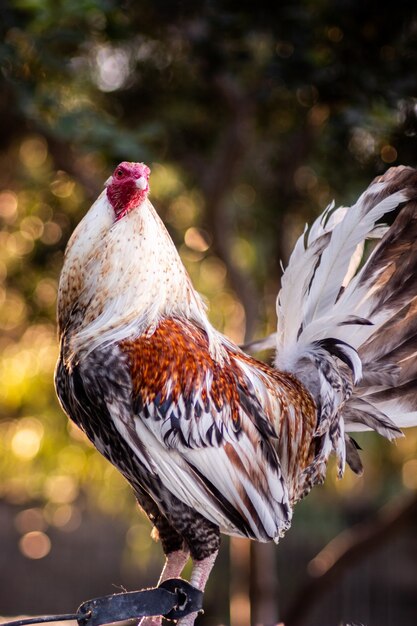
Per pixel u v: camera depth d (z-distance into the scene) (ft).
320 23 30.30
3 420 43.06
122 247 16.01
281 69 30.76
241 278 38.68
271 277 41.73
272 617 41.19
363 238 17.52
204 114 39.17
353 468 18.61
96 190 36.86
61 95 34.06
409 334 18.28
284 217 40.16
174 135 38.45
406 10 29.45
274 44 32.22
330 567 40.34
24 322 41.98
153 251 16.14
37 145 40.04
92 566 68.23
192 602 15.40
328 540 52.95
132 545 43.21
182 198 40.63
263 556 41.11
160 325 16.11
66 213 40.19
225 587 53.47
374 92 30.07
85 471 40.47
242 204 42.42
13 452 42.52
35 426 41.83
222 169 37.88
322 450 17.13
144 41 36.32
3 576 69.15
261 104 36.17
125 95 38.01
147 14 33.68
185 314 16.72
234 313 41.88
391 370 18.15
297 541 55.31
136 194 15.98
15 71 31.07
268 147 40.78
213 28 31.17
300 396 17.34
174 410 15.49
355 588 56.49
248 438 15.97
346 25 30.04
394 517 38.86
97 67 36.60
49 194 40.01
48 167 39.73
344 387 17.17
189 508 15.96
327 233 18.02
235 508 15.87
